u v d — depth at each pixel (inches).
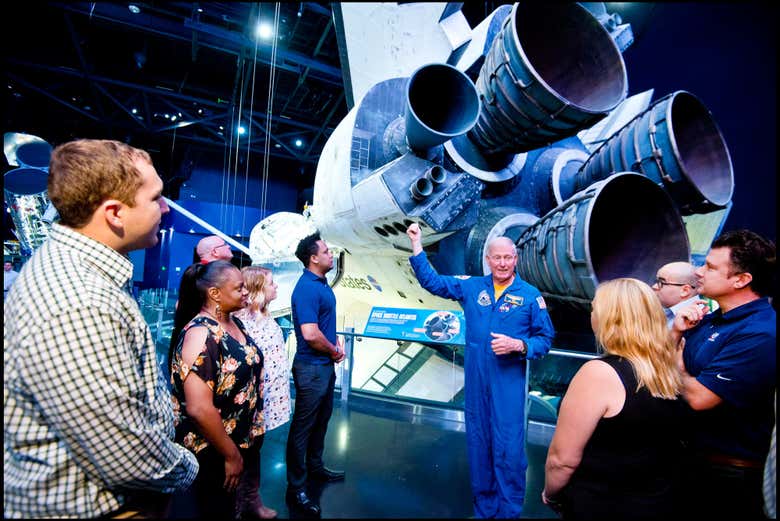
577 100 146.7
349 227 184.7
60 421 43.4
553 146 196.9
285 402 142.5
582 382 62.4
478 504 101.3
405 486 118.8
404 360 234.1
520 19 135.9
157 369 55.8
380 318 199.0
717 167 154.0
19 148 243.9
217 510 69.2
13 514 44.8
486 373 105.3
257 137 681.0
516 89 134.0
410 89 123.6
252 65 472.7
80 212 51.5
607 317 63.6
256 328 139.0
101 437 44.8
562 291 140.9
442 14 197.8
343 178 168.1
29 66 482.3
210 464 79.4
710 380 71.3
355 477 124.6
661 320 61.6
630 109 241.4
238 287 87.8
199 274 88.2
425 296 210.8
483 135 160.6
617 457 58.8
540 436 164.7
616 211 157.5
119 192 52.2
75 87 568.1
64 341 43.1
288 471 110.0
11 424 44.3
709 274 79.1
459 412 187.3
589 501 59.5
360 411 196.5
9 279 164.4
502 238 109.3
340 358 121.0
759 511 67.5
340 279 289.9
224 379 80.5
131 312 52.2
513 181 181.0
